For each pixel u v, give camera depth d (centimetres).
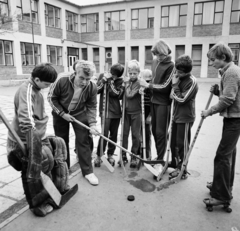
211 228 212
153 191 275
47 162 222
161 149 325
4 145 420
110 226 214
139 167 338
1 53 1652
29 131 194
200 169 333
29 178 194
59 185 253
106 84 329
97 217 227
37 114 218
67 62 2339
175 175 303
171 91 293
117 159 373
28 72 1853
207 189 279
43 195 226
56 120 305
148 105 343
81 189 278
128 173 324
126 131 348
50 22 2091
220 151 230
